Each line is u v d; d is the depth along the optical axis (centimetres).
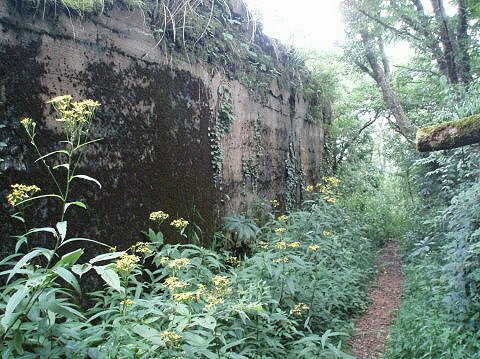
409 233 791
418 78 902
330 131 1228
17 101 293
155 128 428
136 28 407
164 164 440
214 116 555
